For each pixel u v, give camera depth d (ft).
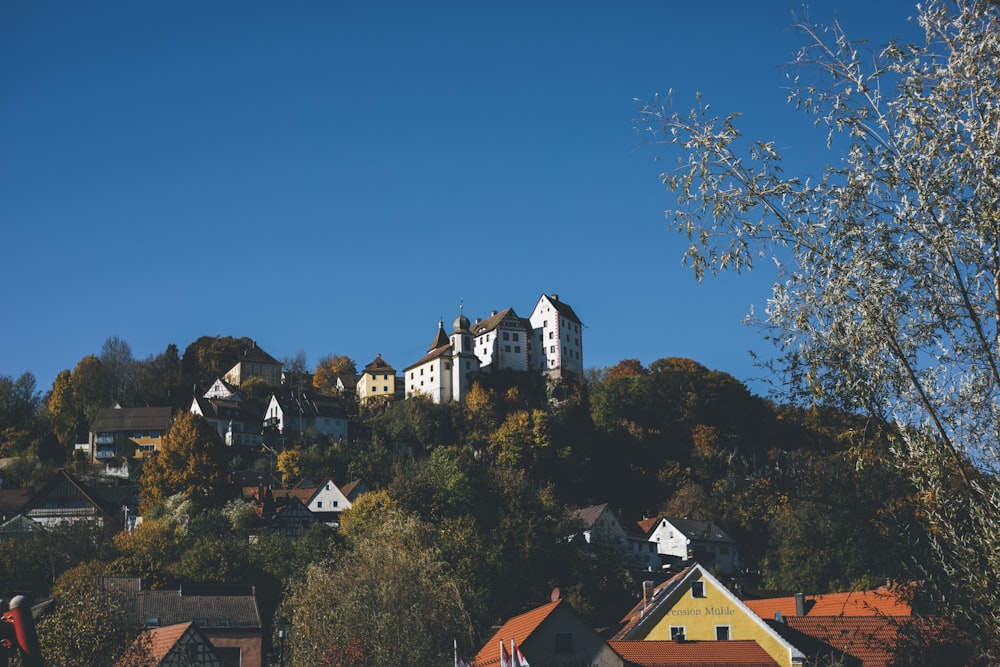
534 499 368.27
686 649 169.68
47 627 146.41
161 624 222.89
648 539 463.42
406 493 369.71
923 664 61.87
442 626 171.32
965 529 60.70
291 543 339.36
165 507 457.68
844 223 61.41
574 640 167.22
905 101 60.75
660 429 625.41
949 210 60.03
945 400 61.67
